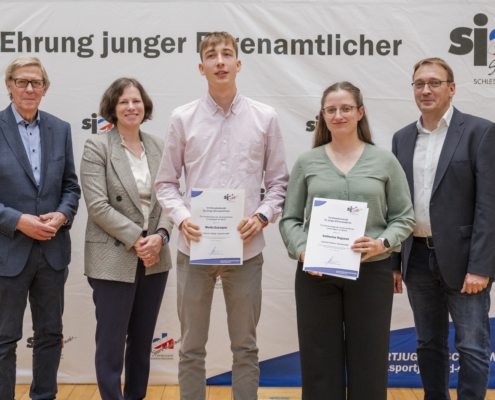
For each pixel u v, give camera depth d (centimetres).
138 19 337
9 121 287
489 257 254
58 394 327
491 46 338
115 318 283
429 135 275
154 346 345
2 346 280
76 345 344
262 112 260
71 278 342
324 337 238
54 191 288
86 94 338
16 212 274
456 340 271
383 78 340
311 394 239
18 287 280
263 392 338
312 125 342
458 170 262
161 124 340
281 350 346
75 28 337
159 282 300
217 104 256
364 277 234
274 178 265
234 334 260
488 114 340
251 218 246
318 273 228
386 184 241
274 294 346
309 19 338
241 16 338
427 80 267
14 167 281
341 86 241
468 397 262
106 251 283
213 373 346
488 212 255
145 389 305
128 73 339
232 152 253
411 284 283
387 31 339
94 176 285
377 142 342
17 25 335
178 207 253
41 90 288
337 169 239
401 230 236
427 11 338
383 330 236
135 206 286
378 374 235
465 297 264
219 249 242
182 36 338
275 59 339
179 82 339
